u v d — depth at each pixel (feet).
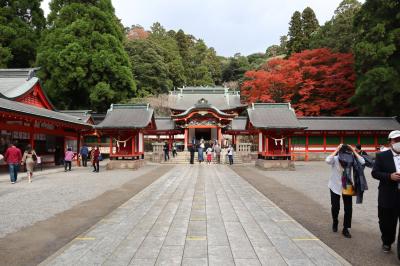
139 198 39.47
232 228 25.85
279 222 27.86
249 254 19.97
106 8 142.10
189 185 52.08
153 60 220.64
